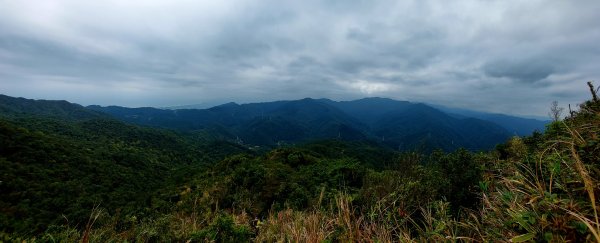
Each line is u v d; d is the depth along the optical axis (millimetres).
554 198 1684
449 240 2293
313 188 9625
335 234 3201
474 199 3541
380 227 2949
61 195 36500
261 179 12352
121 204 35125
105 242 5531
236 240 4547
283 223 4336
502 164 3945
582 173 1590
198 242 4680
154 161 81625
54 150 52719
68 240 5164
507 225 1856
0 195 32469
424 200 3551
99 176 49844
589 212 1592
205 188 16328
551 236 1478
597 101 3021
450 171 3990
